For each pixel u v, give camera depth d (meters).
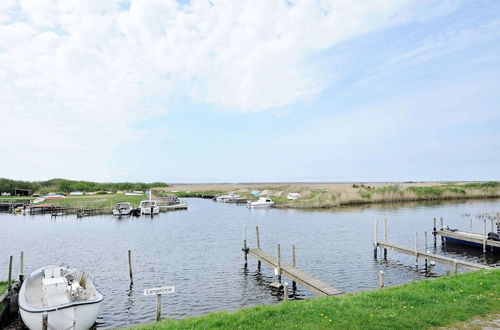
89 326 14.63
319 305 11.92
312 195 97.94
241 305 19.97
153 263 30.33
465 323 10.04
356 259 31.00
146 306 19.92
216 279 25.30
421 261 30.11
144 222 60.53
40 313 13.23
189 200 123.69
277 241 40.50
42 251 36.12
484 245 33.56
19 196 110.69
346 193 87.88
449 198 94.81
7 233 48.59
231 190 147.25
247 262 30.56
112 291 22.64
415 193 92.12
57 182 135.00
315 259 31.09
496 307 11.18
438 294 12.60
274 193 115.75
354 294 13.77
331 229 48.94
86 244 39.84
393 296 12.54
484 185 116.69
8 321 16.28
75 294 16.19
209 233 47.53
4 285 18.86
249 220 61.91
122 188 148.62
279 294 21.86
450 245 37.16
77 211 72.12
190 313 18.84
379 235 43.53
